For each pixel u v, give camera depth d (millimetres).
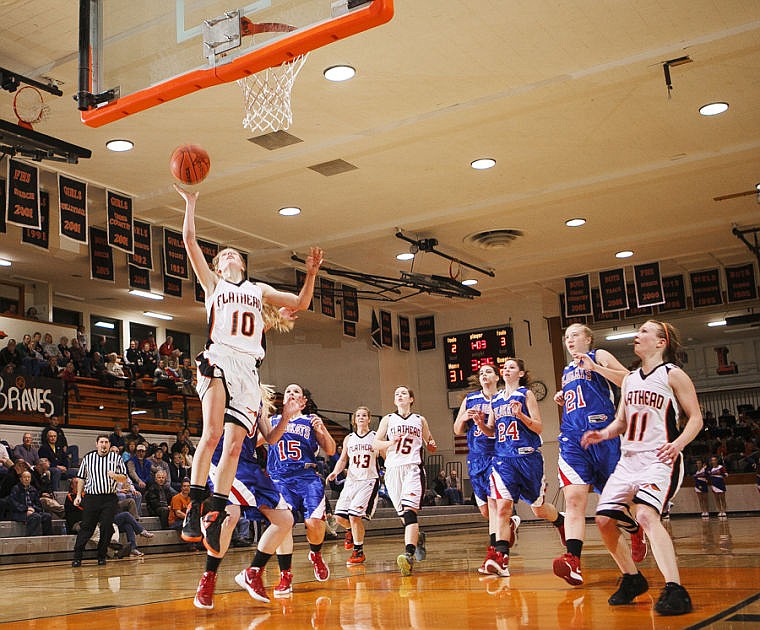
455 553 9312
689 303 19922
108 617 4453
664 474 3938
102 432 16438
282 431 5168
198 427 18734
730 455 22016
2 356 15180
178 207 13406
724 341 28984
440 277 17266
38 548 11445
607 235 16328
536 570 6477
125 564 10344
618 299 18531
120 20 5586
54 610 4996
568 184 13172
